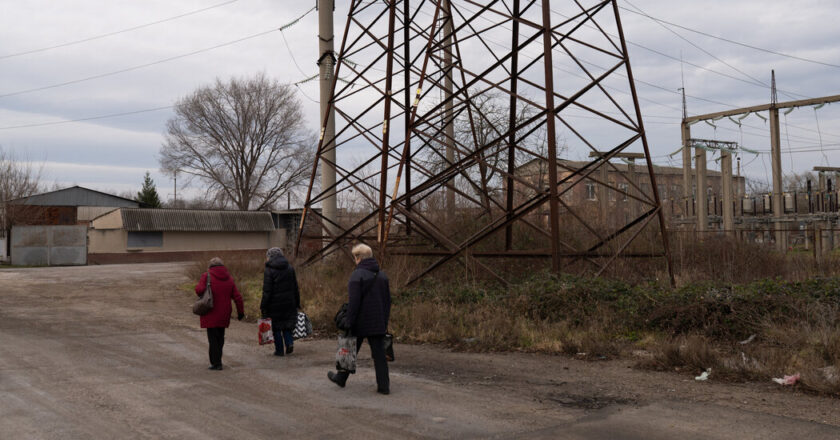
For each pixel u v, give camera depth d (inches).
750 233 999.6
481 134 1115.9
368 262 272.4
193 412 232.1
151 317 514.0
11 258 1467.8
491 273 515.8
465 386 278.5
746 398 250.1
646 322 393.1
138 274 989.8
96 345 382.3
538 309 427.8
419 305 464.4
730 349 341.1
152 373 304.2
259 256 848.3
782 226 1247.5
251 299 595.2
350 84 656.4
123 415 226.4
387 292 275.0
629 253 569.0
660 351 331.0
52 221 1808.6
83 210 2065.7
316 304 530.0
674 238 740.7
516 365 326.3
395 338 411.2
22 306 578.2
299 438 200.2
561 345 362.3
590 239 717.3
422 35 677.3
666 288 470.6
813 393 256.1
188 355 355.6
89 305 589.9
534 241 697.0
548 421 219.8
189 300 639.8
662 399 250.8
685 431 206.1
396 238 704.4
